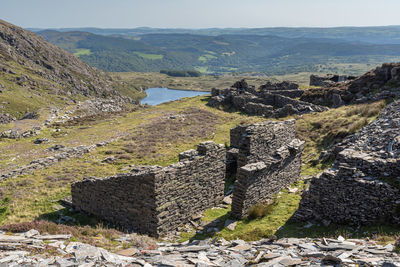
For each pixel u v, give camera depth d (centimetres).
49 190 2491
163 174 1642
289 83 6744
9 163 3300
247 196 1830
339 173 1553
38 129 5031
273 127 2406
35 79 17612
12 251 899
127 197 1784
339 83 5684
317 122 3616
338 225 1523
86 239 1210
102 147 3856
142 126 4906
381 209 1414
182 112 5897
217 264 914
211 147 1964
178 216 1786
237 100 6103
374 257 868
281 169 2178
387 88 4216
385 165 1501
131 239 1354
